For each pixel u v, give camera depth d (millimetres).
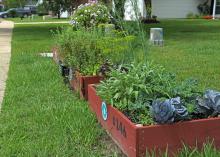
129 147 3633
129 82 4098
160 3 36375
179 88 4086
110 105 4148
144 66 4375
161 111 3508
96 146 4125
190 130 3561
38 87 6578
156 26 21891
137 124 3643
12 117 5027
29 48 12492
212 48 11688
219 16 35188
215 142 3639
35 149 4016
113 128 4105
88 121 4637
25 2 39031
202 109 3822
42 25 26312
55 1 21531
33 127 4645
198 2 37125
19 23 30797
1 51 12266
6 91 6453
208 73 7520
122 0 5727
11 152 3971
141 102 3957
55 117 4883
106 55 5793
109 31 6375
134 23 5395
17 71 8047
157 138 3492
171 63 8742
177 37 15633
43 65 8484
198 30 19234
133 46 5262
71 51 6449
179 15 36875
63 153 3914
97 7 8609
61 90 6359
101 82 4777
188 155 3494
